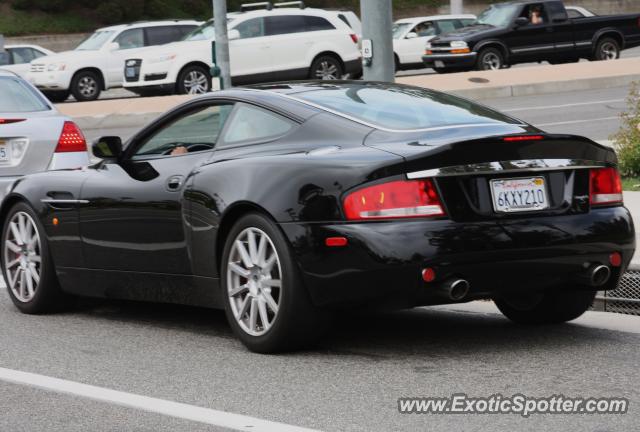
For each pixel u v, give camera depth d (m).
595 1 81.50
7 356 7.34
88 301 9.37
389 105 7.45
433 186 6.52
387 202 6.50
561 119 23.31
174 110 8.16
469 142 6.55
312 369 6.68
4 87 12.05
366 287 6.53
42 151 11.68
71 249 8.66
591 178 7.04
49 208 8.78
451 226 6.50
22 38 71.12
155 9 75.88
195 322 8.43
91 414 5.85
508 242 6.59
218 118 7.80
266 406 5.87
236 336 7.58
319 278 6.68
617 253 7.04
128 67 31.62
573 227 6.82
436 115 7.35
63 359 7.20
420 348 7.23
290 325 6.89
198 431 5.45
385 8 13.15
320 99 7.50
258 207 6.99
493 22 34.19
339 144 7.03
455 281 6.48
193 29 35.56
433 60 34.03
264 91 7.75
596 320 8.11
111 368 6.90
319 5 82.94
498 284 6.67
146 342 7.70
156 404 5.99
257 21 31.45
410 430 5.35
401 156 6.54
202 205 7.41
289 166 6.91
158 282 7.99
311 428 5.43
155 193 7.87
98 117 27.94
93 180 8.48
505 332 7.73
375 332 7.80
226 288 7.30
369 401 5.90
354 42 32.47
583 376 6.36
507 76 31.16
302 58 31.75
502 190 6.69
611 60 32.59
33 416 5.85
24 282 9.05
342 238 6.54
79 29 73.31
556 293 7.64
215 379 6.52
